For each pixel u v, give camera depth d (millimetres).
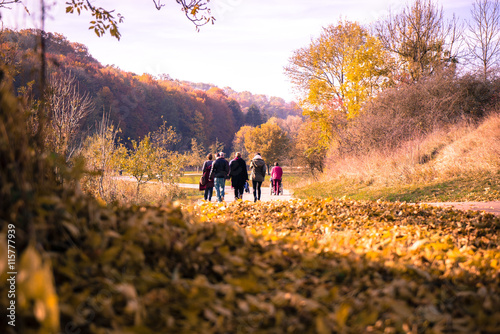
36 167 2467
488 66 24828
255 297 2227
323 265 2832
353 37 31609
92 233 2316
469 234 5086
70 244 2256
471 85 22562
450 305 2320
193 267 2531
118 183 13250
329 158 27469
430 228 5449
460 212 7145
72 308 1798
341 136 26078
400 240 4203
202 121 104688
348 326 2020
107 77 71438
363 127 23109
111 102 66188
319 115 32312
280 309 2107
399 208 7258
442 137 18438
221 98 132000
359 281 2564
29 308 1594
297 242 3428
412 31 27188
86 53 71750
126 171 14047
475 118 20703
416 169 15570
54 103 7320
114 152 12039
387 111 23031
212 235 3125
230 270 2586
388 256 3230
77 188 2750
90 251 2217
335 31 32031
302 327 1940
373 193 14766
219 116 120750
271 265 2816
